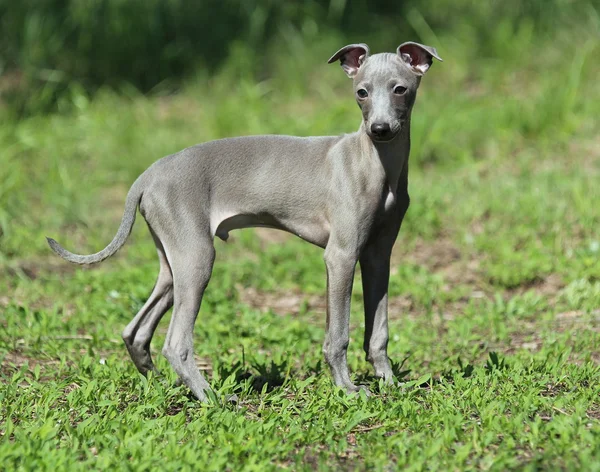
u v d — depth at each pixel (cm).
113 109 2048
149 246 1459
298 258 1419
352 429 745
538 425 710
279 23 2275
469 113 1831
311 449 702
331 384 848
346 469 667
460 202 1538
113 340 1049
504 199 1530
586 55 1959
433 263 1383
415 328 1123
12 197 1585
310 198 844
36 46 2219
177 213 830
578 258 1321
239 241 1494
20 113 2030
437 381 888
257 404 827
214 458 666
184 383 836
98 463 663
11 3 2298
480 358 999
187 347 827
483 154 1756
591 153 1694
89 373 905
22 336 1052
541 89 1908
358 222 825
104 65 2214
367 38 2227
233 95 2094
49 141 1866
